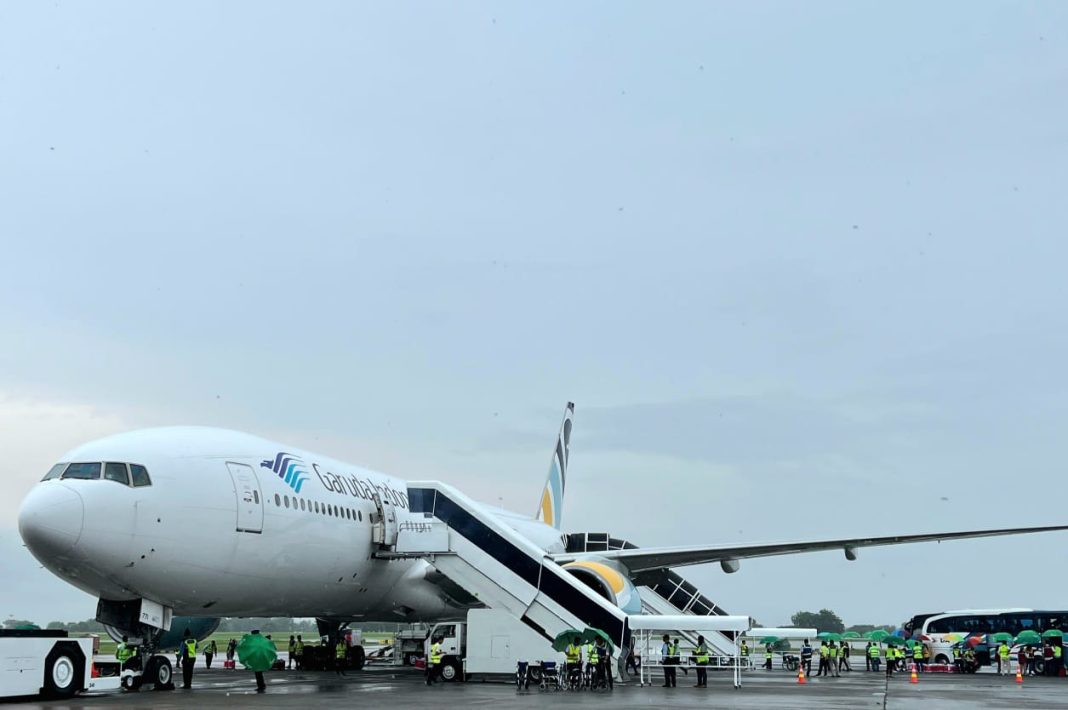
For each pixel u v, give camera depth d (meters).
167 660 21.78
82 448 20.61
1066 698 22.38
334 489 26.06
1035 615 46.59
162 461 20.75
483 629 25.42
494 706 17.61
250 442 23.92
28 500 18.92
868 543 32.19
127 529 19.41
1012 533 31.72
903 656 41.75
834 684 28.83
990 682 31.23
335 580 25.98
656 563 33.31
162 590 20.67
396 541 28.19
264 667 21.36
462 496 26.88
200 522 20.86
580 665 23.20
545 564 25.59
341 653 31.66
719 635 41.66
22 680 17.91
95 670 25.25
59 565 19.22
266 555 22.70
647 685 25.50
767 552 32.22
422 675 29.84
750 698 20.97
